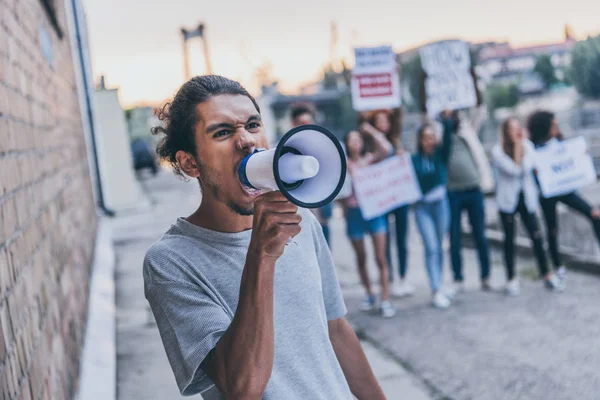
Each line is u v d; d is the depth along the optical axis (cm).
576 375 418
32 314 226
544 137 611
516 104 2556
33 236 255
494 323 530
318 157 114
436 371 439
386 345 498
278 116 3650
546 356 452
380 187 571
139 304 645
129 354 494
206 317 131
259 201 116
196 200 1623
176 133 139
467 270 723
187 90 138
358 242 594
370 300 604
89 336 465
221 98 135
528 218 613
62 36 658
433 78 665
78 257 491
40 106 350
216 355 124
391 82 666
